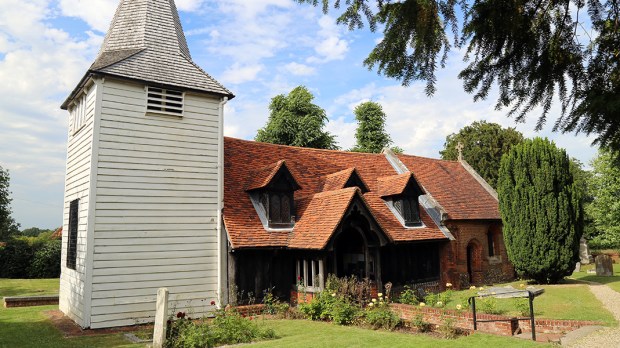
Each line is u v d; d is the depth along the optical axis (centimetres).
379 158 2469
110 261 1345
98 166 1361
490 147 4562
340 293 1418
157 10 1708
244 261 1546
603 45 479
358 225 1595
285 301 1605
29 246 3259
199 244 1516
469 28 485
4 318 1532
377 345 970
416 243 1934
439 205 2169
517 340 989
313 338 1058
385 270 1823
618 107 403
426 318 1303
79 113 1609
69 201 1652
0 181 3550
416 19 462
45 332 1283
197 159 1560
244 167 1870
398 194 1989
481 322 1180
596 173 3447
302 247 1516
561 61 494
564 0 477
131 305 1362
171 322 1096
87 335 1238
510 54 508
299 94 4162
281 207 1670
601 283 2039
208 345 1027
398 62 512
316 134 3978
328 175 2002
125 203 1394
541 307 1462
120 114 1423
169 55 1625
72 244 1526
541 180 1883
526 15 478
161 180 1473
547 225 1866
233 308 1295
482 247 2302
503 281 2362
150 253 1416
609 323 1206
